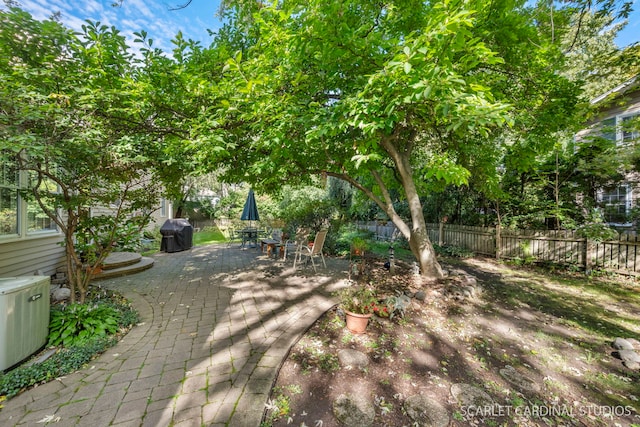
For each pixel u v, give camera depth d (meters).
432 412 1.91
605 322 3.53
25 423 1.72
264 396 1.99
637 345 2.87
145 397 1.97
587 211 6.95
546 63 4.42
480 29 3.72
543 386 2.27
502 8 3.79
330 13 2.61
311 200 10.36
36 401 1.93
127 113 3.57
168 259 7.65
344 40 2.76
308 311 3.65
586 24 4.59
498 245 7.54
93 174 3.41
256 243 10.55
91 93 3.01
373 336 2.96
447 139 5.33
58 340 2.71
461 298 4.16
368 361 2.50
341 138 4.64
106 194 3.69
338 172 6.05
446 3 2.11
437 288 4.55
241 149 4.68
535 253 6.89
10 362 2.26
